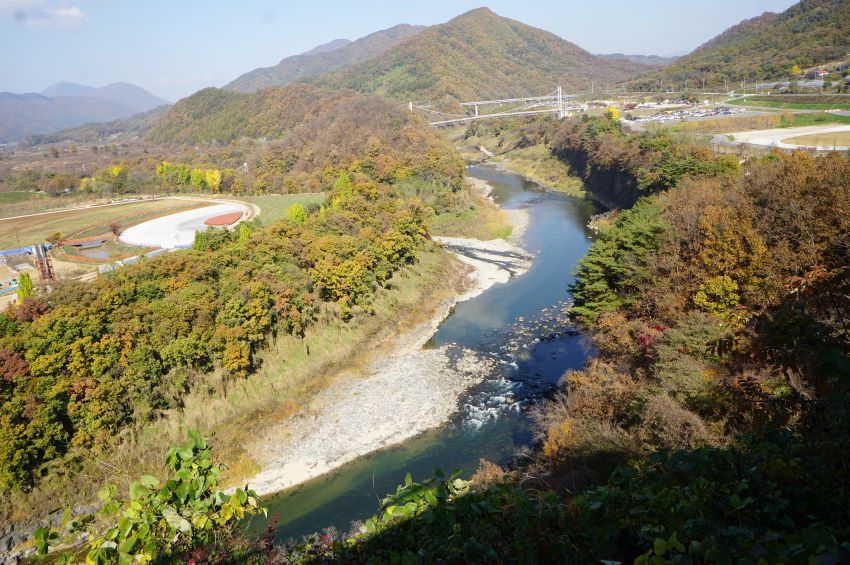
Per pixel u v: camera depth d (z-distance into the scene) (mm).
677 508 7113
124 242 78062
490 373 45719
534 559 7234
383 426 39375
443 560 7145
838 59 162500
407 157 101875
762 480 7551
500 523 7957
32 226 92125
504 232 86188
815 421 7582
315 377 45281
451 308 60875
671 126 120500
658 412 23953
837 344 7152
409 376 45969
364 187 81312
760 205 41281
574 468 24094
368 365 48375
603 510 7863
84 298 39219
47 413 32656
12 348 34344
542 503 8109
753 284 32844
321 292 52000
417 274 64250
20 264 67625
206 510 7852
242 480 34969
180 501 7688
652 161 79500
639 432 25109
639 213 50500
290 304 46844
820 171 39844
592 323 44500
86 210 105375
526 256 75875
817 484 7219
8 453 30828
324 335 49312
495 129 183250
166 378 38656
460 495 8391
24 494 31703
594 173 108250
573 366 45500
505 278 68562
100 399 34875
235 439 38156
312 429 39656
